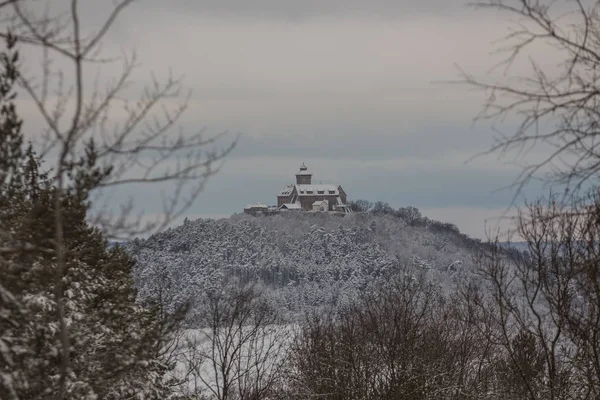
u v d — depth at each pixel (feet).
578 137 72.18
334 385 344.69
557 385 210.79
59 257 82.64
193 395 273.54
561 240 156.46
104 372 132.67
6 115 112.27
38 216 105.29
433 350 339.36
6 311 104.22
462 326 360.28
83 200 96.02
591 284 159.94
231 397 354.54
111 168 91.04
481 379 330.34
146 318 174.29
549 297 189.16
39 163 120.37
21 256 102.47
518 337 237.86
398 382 319.06
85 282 167.53
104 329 150.10
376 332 348.59
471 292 329.31
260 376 361.71
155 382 200.13
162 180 82.79
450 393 319.88
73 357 138.92
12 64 105.19
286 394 362.33
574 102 71.20
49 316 144.05
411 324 349.41
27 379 114.83
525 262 198.18
